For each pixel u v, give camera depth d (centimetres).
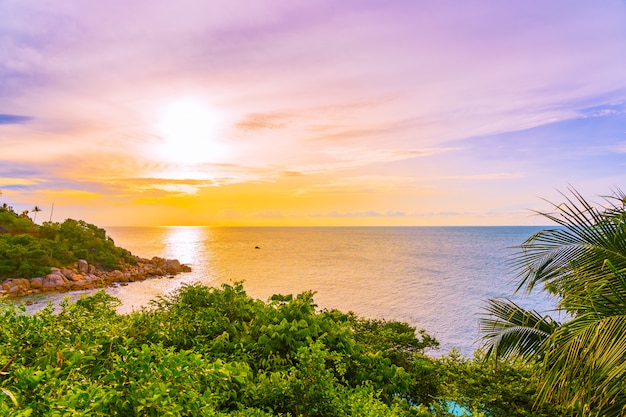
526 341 672
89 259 7488
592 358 414
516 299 4962
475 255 13288
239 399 480
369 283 7162
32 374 267
